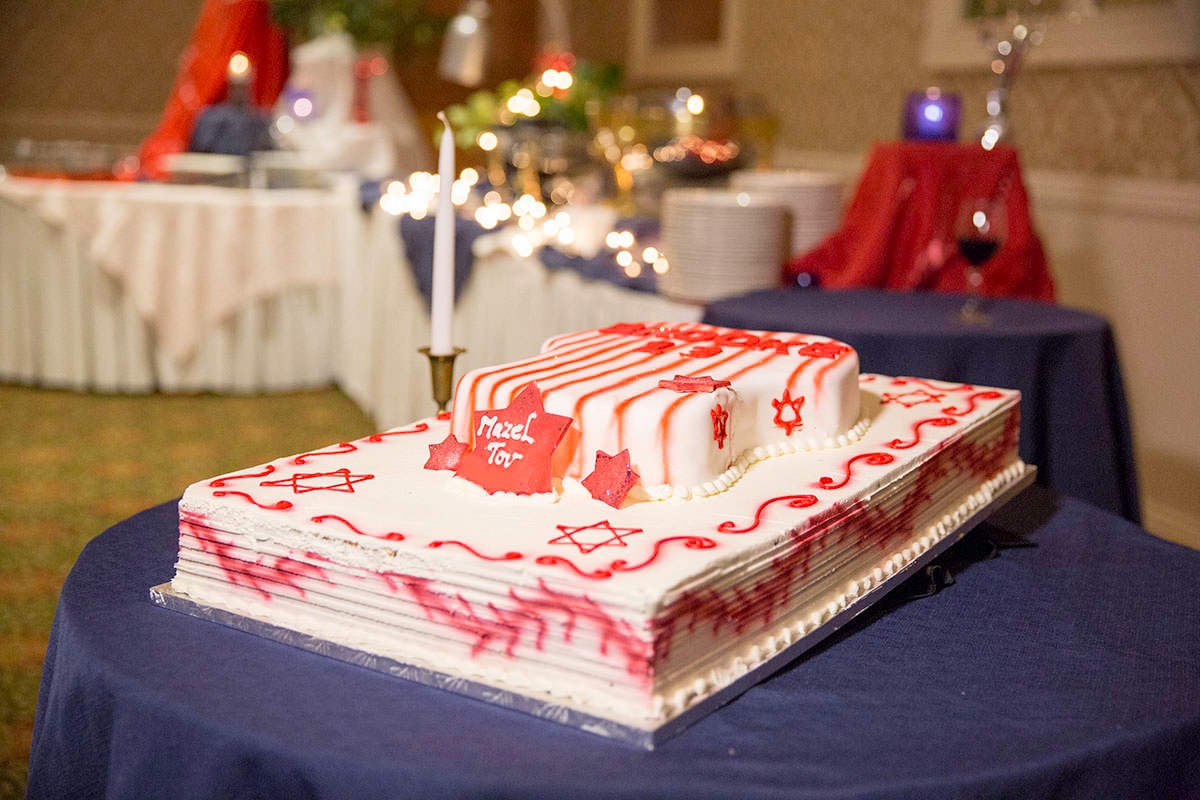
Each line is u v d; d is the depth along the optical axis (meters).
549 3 6.38
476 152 6.38
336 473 1.08
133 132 6.55
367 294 4.07
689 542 0.90
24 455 3.57
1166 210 3.08
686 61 5.69
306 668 0.90
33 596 2.55
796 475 1.11
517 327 3.12
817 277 2.91
